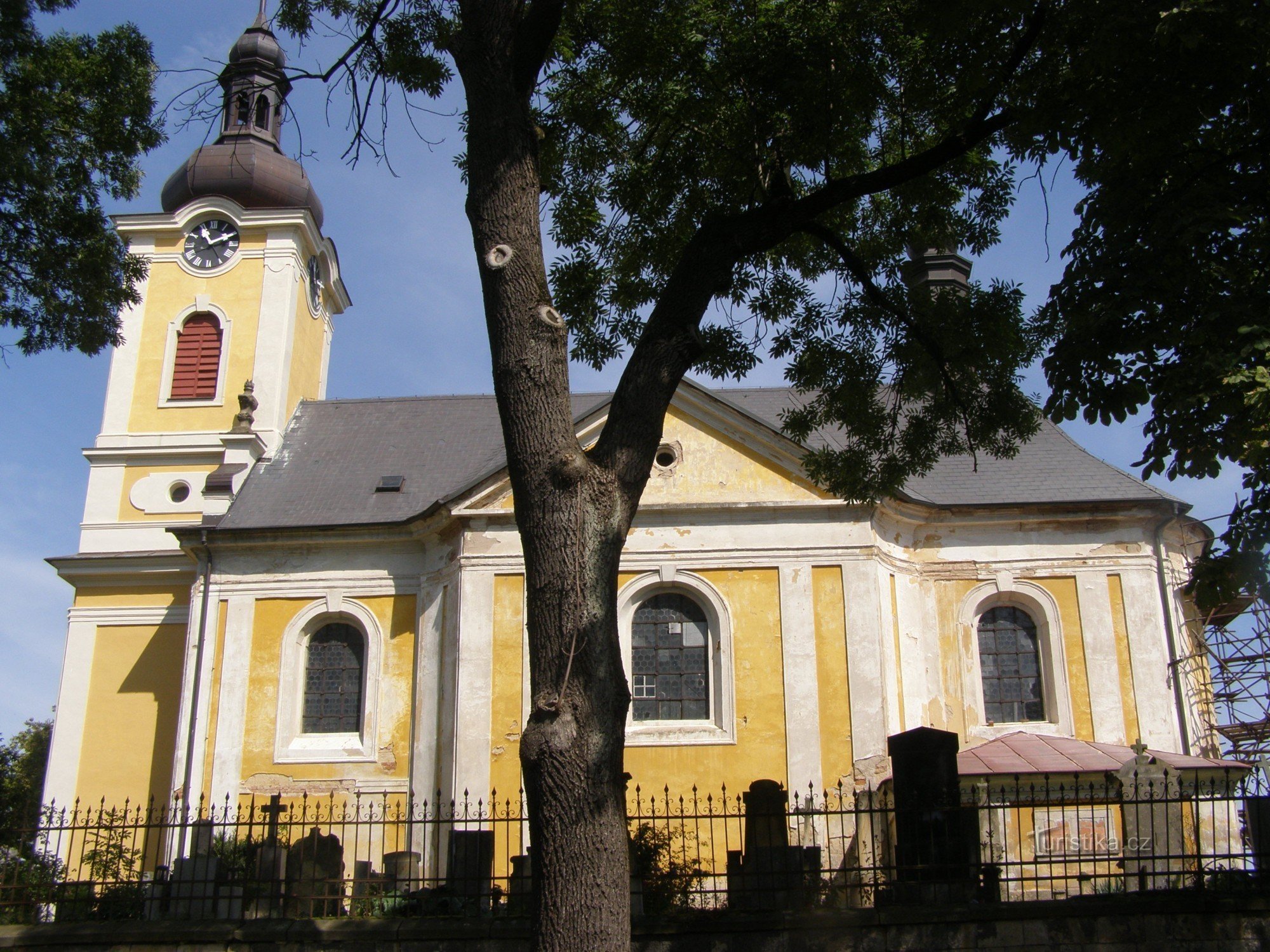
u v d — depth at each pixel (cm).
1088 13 1271
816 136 1466
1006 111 1349
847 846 2248
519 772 2348
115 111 1914
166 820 2536
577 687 963
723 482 2478
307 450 3145
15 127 1861
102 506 3138
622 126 1580
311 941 1328
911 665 2509
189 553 2767
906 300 1612
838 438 2786
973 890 1297
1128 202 1411
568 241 1586
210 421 3209
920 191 1608
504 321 1067
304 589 2677
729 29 1451
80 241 1945
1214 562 1387
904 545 2602
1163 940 1255
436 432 3164
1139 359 1383
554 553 1002
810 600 2414
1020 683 2556
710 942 1269
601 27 1510
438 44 1487
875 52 1472
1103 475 2739
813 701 2348
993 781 2161
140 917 1438
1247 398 1224
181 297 3356
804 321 1656
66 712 2889
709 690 2403
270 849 1455
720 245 1198
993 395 1605
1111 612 2550
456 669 2438
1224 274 1334
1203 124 1352
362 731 2566
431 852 2388
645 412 1087
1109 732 2478
